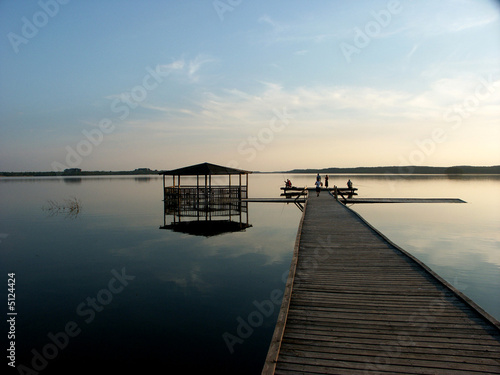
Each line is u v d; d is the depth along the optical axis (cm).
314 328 448
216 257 1132
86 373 478
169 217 2134
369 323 460
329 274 679
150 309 705
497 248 1245
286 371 355
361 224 1261
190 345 559
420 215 2122
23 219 2034
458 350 388
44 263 1065
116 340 576
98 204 2903
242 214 2298
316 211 1662
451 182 7400
